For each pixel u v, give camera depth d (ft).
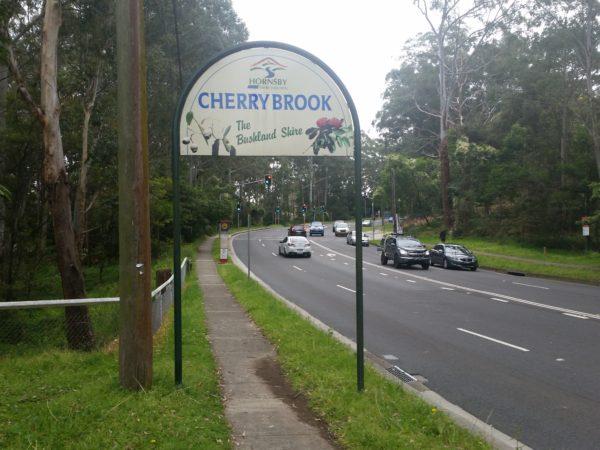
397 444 16.40
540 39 120.47
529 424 20.94
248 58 23.03
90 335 31.65
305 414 19.88
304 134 23.26
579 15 113.09
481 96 208.95
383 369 28.94
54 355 27.09
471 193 168.25
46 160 39.91
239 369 26.63
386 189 200.13
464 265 106.42
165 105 106.01
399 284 75.25
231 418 19.24
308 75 23.29
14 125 62.64
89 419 17.63
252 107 23.08
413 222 222.07
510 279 87.56
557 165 144.25
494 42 160.04
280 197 344.49
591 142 137.59
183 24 107.96
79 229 78.13
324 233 243.81
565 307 53.78
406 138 237.86
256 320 40.40
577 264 107.86
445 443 16.96
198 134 22.81
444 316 47.52
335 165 363.56
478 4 148.15
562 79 127.54
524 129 160.35
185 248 130.82
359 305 22.21
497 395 24.76
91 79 73.67
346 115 23.47
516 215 153.58
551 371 28.94
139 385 20.71
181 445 15.83
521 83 143.74
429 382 26.94
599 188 97.14
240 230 265.54
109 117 82.43
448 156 180.04
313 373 24.80
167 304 43.16
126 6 20.67
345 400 20.76
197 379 22.79
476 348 34.58
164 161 118.21
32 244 70.64
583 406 23.16
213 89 22.89
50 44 39.78
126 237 20.62
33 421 17.39
